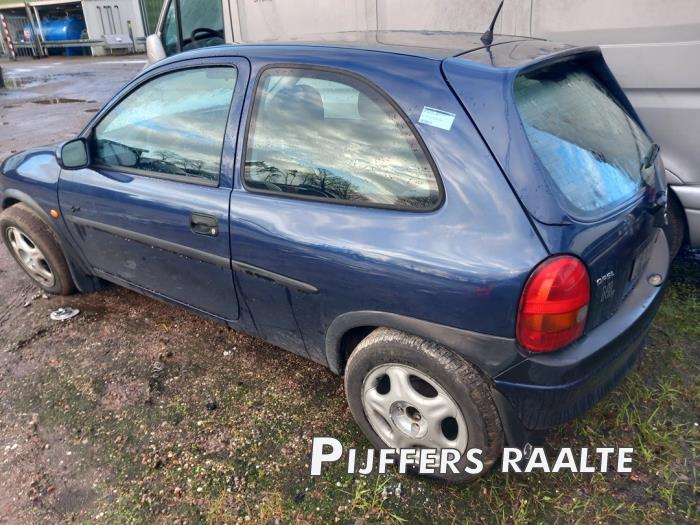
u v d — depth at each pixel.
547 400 1.86
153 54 5.80
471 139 1.83
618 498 2.14
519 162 1.77
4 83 14.65
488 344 1.82
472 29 3.71
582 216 1.83
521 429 1.97
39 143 8.04
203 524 2.10
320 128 2.17
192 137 2.57
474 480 2.16
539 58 2.05
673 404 2.55
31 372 3.00
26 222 3.45
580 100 2.21
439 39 2.37
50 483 2.31
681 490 2.15
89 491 2.26
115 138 2.92
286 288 2.31
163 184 2.66
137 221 2.79
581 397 1.93
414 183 1.94
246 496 2.21
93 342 3.24
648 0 3.03
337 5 4.31
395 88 1.99
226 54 2.50
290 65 2.26
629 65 3.17
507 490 2.18
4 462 2.42
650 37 3.07
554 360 1.79
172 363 3.02
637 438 2.39
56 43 22.78
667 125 3.14
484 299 1.77
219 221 2.41
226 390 2.79
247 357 3.04
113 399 2.77
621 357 2.04
